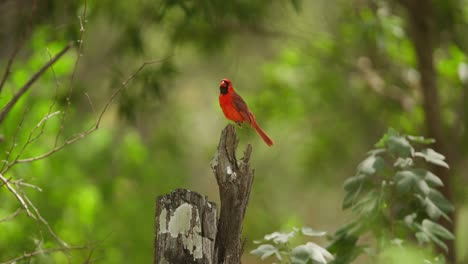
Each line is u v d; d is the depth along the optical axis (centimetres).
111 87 1279
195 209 563
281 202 2567
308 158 2014
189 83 2795
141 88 1278
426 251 670
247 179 588
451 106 1598
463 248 1673
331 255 646
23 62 1182
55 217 1197
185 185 1758
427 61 1391
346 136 1947
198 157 2488
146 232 1488
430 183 660
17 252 900
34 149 1071
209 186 2670
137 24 1385
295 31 1877
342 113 1898
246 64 2264
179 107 2150
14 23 1233
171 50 1511
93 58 2111
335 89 1819
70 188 1266
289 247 659
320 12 2097
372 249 674
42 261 770
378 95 1692
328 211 2808
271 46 2259
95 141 1443
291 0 1233
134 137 1541
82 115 1580
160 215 566
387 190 679
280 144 2248
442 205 670
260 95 1848
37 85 1097
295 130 2014
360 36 1597
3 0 1180
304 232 659
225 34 1558
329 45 1675
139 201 1507
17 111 978
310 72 1839
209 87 2814
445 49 1597
